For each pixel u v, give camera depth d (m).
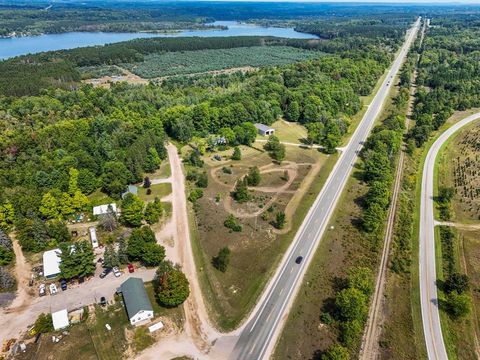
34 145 163.88
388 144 170.00
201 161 163.62
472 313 91.50
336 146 181.38
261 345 82.69
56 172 138.00
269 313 90.50
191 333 85.56
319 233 118.81
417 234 120.06
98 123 184.88
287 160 168.62
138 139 168.75
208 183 149.38
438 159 172.00
